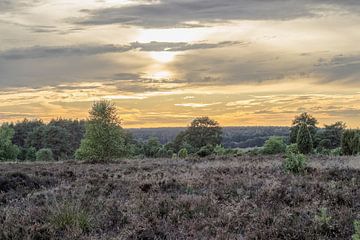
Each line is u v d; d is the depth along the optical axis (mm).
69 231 7379
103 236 7242
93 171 20078
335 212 8359
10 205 10234
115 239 6949
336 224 7344
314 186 11305
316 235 6961
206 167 20016
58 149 106750
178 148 93062
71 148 112312
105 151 38625
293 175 14203
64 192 11711
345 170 15031
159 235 7398
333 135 62000
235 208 8859
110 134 38906
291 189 10781
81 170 20844
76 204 8844
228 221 7953
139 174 17000
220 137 95438
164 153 65125
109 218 8398
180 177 14969
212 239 6926
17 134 127500
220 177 14398
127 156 40094
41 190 13211
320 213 8148
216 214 8680
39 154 73875
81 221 7801
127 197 10969
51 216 8172
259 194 10477
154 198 10406
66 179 16328
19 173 15109
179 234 7363
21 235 7324
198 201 9680
